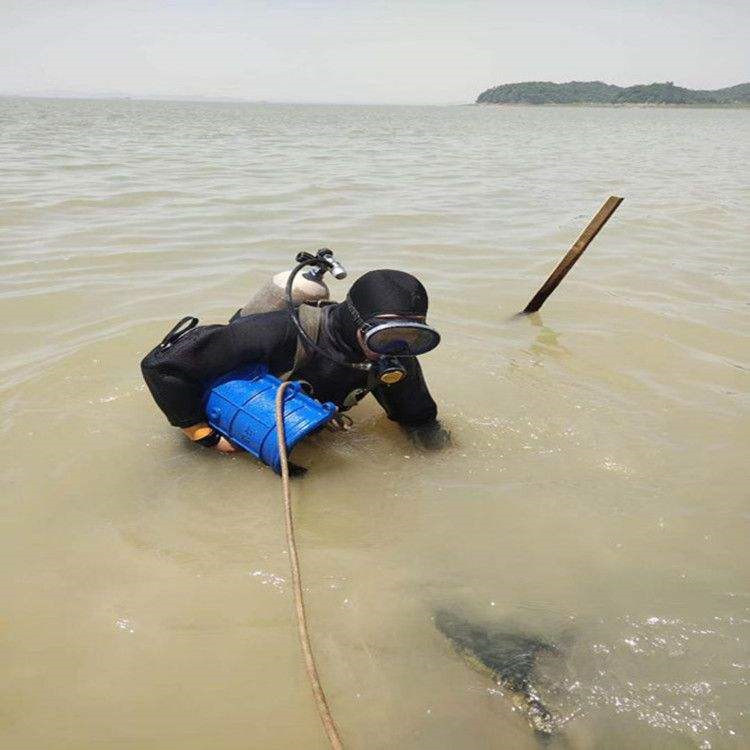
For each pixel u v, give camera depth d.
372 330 2.65
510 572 2.43
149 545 2.53
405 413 3.20
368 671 2.01
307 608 2.24
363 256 6.59
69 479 2.91
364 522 2.69
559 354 4.47
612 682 1.97
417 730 1.84
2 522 2.63
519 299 5.55
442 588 2.34
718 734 1.82
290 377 3.06
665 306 5.46
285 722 1.86
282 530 2.62
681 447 3.31
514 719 1.87
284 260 6.30
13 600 2.24
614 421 3.55
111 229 7.19
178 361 2.83
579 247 4.89
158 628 2.15
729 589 2.35
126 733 1.82
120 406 3.52
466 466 3.10
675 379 4.14
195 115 63.09
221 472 2.98
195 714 1.88
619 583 2.38
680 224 8.66
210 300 5.14
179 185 10.35
